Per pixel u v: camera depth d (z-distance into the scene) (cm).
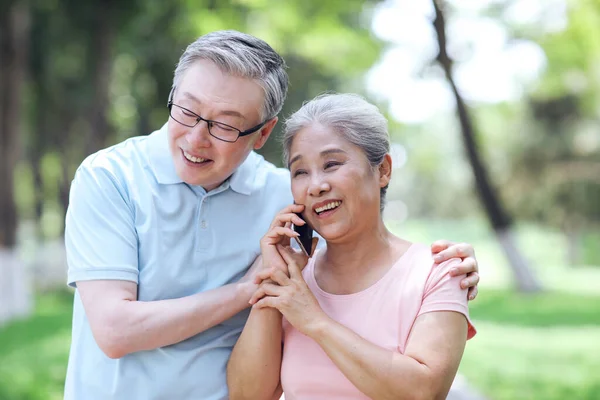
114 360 265
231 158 260
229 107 251
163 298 268
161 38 1459
